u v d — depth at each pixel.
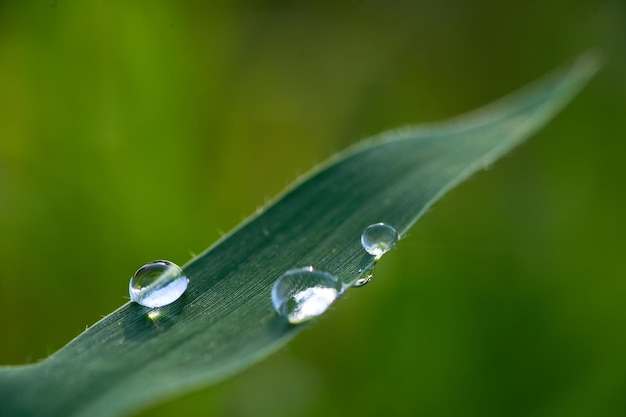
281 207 0.09
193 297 0.08
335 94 0.17
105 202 0.11
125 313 0.08
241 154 0.14
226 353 0.08
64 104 0.11
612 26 0.16
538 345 0.11
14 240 0.11
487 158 0.09
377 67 0.17
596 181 0.14
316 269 0.08
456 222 0.13
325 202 0.09
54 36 0.11
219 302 0.08
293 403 0.11
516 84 0.17
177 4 0.13
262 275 0.08
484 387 0.11
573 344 0.11
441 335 0.11
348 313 0.12
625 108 0.15
